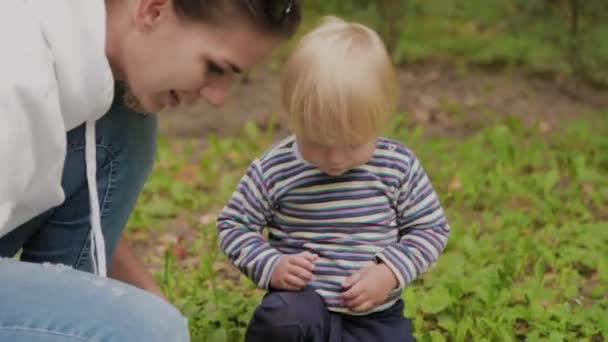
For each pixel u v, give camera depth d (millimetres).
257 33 2617
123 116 3076
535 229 5023
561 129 6625
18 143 2482
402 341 3111
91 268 3279
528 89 7434
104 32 2619
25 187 2561
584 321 3818
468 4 8453
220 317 3732
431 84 7578
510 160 5809
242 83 7469
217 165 5961
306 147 2955
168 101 2738
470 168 5727
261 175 3107
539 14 7809
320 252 3066
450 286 3951
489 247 4555
